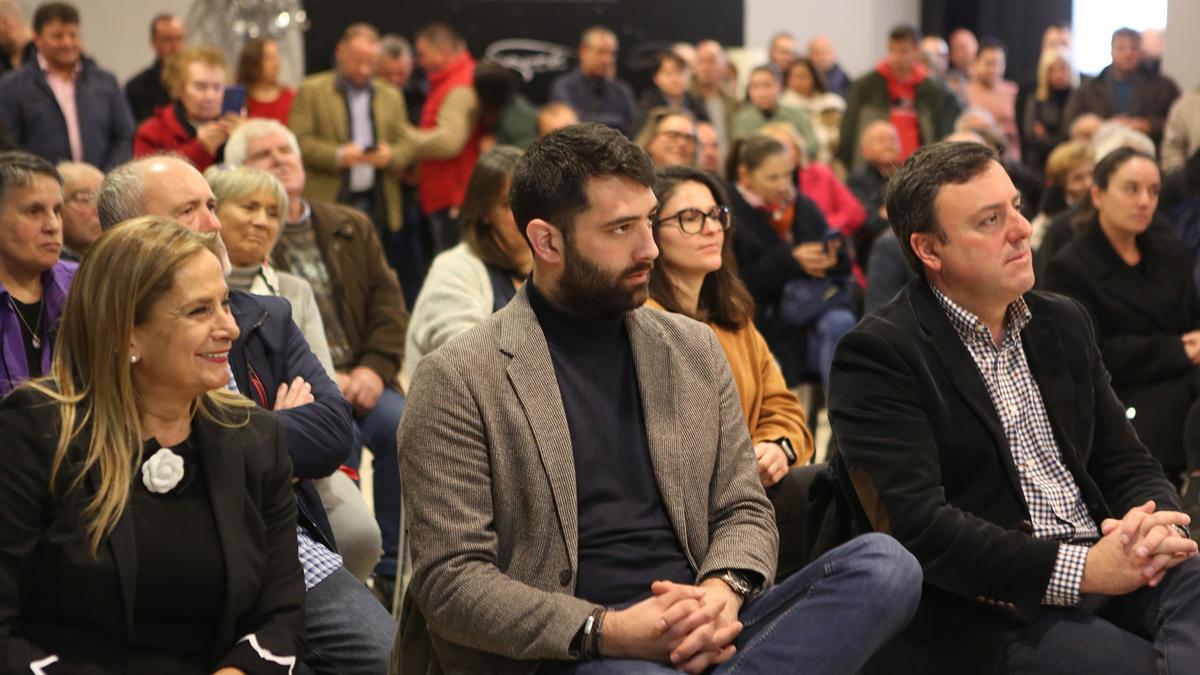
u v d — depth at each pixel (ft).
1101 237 12.84
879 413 7.85
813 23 35.96
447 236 23.84
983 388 7.92
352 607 8.19
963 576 7.46
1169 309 12.70
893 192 8.23
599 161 6.90
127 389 6.69
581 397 7.10
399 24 31.71
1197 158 16.90
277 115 24.09
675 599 6.44
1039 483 7.95
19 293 9.37
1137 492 8.13
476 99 24.03
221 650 6.81
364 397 12.32
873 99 27.32
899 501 7.63
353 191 22.59
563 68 32.71
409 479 6.90
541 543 6.81
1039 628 7.59
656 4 33.24
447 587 6.61
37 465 6.53
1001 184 7.89
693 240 9.68
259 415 7.22
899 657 7.73
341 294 12.75
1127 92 29.37
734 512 7.31
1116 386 12.71
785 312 15.60
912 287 8.24
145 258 6.64
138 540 6.64
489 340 7.06
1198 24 27.07
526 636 6.46
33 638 6.52
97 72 21.54
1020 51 38.86
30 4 29.66
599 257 6.92
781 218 16.10
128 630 6.56
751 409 10.02
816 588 6.62
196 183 9.29
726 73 30.09
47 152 20.84
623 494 7.07
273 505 7.14
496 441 6.85
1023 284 7.86
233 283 10.87
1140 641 7.47
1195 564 7.48
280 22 30.86
